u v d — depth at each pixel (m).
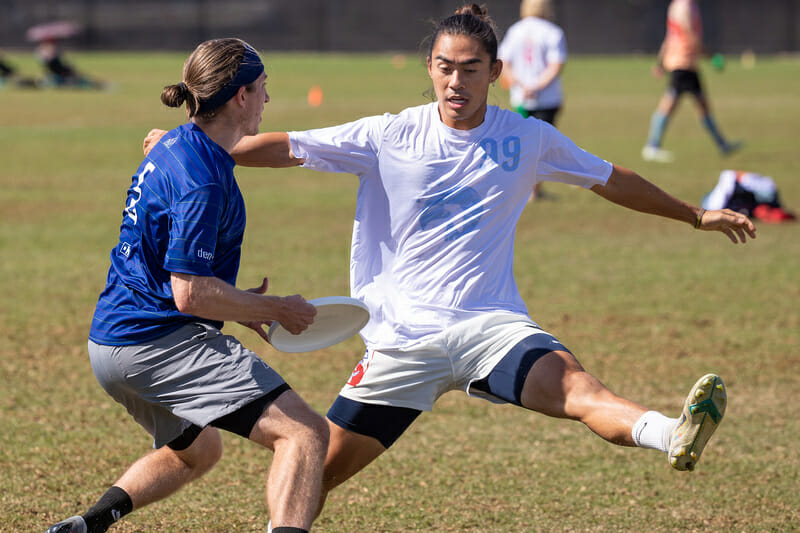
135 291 9.09
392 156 10.13
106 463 13.02
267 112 55.72
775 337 19.03
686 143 47.78
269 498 8.59
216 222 8.81
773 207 30.73
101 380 9.38
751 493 12.34
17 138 48.19
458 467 13.19
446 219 10.09
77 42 125.88
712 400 8.23
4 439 13.77
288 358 18.08
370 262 10.44
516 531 11.26
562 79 87.31
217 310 8.73
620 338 18.95
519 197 10.30
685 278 23.73
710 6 122.56
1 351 17.84
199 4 130.25
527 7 32.47
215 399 8.93
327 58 115.00
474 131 10.05
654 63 109.50
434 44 9.88
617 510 11.84
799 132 51.78
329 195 35.16
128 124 53.81
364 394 10.17
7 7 127.12
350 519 11.52
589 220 31.00
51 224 29.09
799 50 122.62
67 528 9.55
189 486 12.39
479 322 10.00
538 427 14.80
